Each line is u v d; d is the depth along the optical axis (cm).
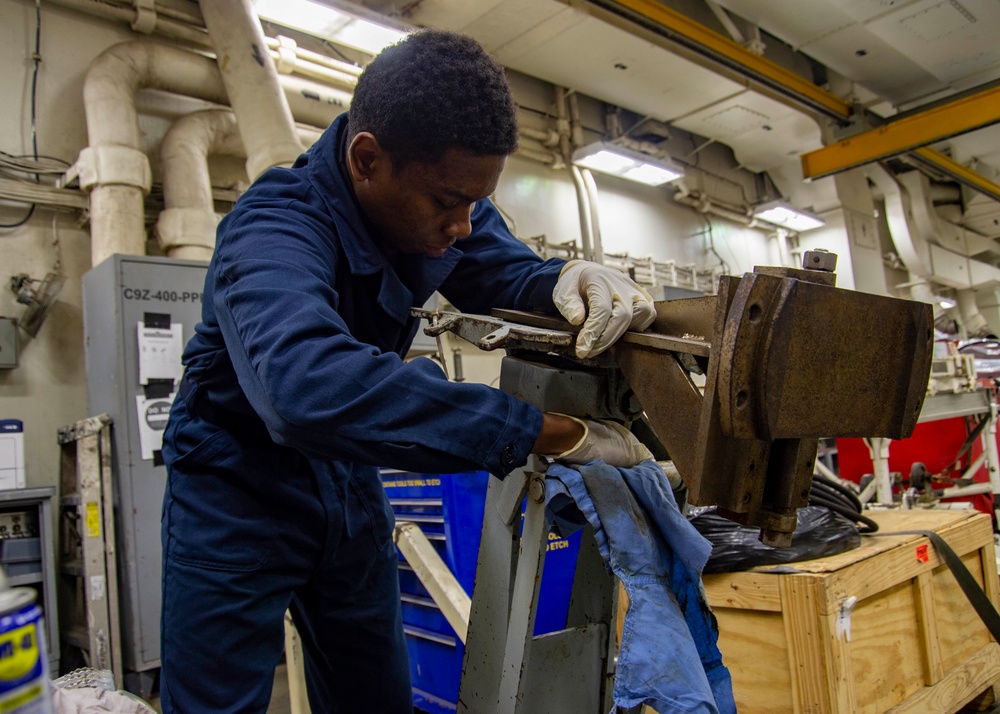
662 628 74
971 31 507
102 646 239
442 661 209
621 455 84
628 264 575
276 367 69
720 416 66
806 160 627
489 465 71
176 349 258
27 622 39
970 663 183
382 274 98
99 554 243
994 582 206
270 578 95
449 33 85
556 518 94
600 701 108
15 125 299
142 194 297
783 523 73
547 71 518
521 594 89
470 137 80
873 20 495
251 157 306
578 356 82
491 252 115
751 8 481
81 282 308
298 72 364
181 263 263
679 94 570
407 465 70
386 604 117
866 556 153
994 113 533
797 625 141
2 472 265
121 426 248
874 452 354
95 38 325
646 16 405
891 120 579
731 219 738
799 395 65
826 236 759
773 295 64
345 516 104
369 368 70
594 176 598
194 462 94
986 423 389
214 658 90
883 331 73
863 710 144
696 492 67
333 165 94
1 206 292
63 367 299
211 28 314
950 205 939
